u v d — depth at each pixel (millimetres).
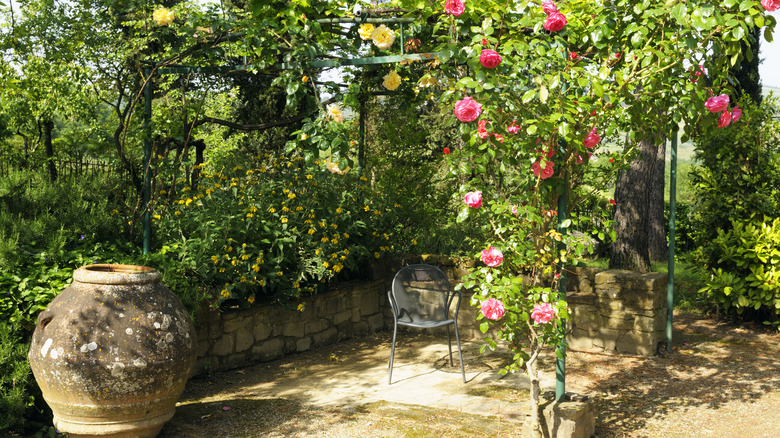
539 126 3113
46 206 5121
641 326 5371
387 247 6398
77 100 6992
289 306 5293
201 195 5371
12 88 6613
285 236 5293
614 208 10023
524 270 4488
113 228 5305
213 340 4809
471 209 3355
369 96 6457
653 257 11250
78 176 6199
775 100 6770
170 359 3252
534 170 3285
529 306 3330
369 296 6336
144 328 3217
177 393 3404
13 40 8758
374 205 6508
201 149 7160
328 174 5902
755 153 6754
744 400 4227
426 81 4844
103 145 7312
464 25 3564
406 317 4953
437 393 4406
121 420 3207
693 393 4395
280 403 4180
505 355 5445
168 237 5293
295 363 5207
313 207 5652
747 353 5469
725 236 6465
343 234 5816
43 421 3562
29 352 3242
